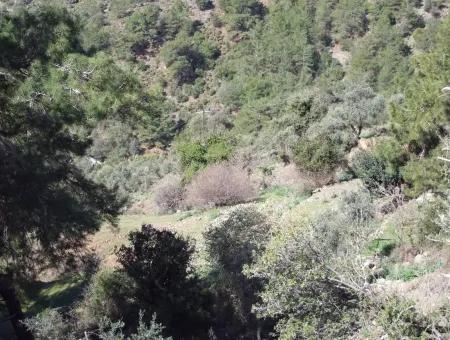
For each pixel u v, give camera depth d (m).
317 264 6.33
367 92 30.69
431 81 11.15
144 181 37.34
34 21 7.86
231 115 73.56
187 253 9.57
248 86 75.25
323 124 25.53
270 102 58.66
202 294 9.08
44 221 8.35
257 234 9.19
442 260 8.00
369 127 25.11
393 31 69.81
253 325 8.50
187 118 70.81
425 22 71.44
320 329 6.12
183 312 8.77
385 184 11.74
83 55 7.91
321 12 85.06
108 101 7.70
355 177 16.55
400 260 8.55
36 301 12.57
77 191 9.87
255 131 52.38
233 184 19.12
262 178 22.38
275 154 26.83
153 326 5.81
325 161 16.89
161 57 89.06
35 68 7.43
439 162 9.88
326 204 13.86
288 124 29.66
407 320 5.38
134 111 8.69
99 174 42.12
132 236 9.80
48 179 8.34
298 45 79.50
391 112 11.77
